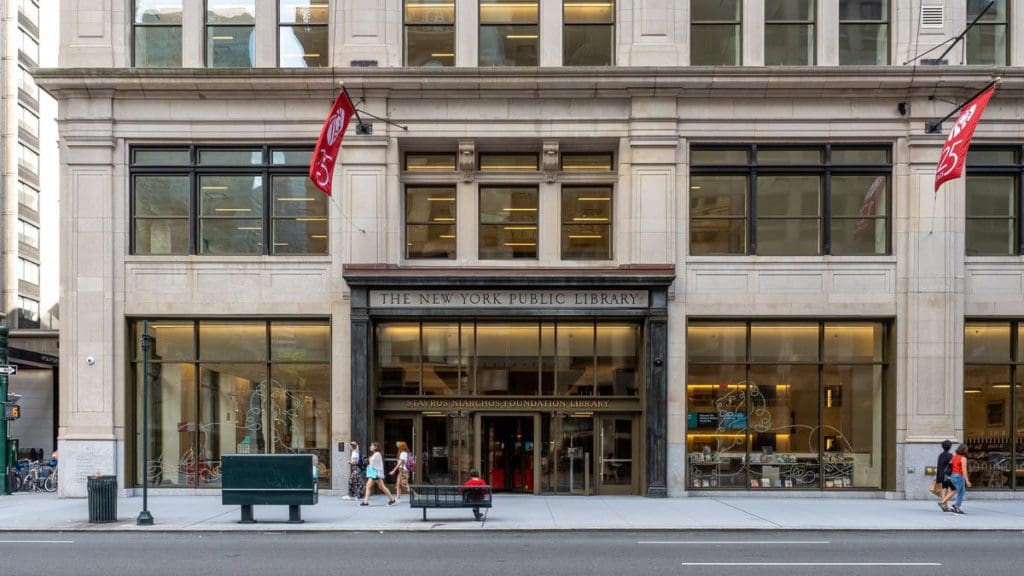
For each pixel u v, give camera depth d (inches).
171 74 761.0
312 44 796.6
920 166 759.1
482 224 792.3
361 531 564.4
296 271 774.5
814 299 763.4
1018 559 460.8
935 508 679.7
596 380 776.9
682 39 777.6
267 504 588.7
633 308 757.9
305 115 777.6
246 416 778.2
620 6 784.9
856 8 786.2
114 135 775.1
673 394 760.3
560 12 788.0
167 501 721.6
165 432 780.0
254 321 781.9
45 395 1209.4
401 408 773.9
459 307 759.1
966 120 663.1
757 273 767.7
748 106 768.9
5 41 1523.1
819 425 768.9
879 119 764.0
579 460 775.1
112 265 770.8
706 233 779.4
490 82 762.8
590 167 797.9
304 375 778.8
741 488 764.6
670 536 547.5
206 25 799.7
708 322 774.5
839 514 639.1
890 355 764.6
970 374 768.9
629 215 772.6
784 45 789.2
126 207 777.6
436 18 796.6
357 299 756.0
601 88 764.6
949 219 756.0
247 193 789.2
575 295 761.0
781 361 771.4
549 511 653.3
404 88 768.9
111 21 784.9
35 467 888.3
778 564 442.3
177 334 783.7
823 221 772.6
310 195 788.6
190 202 781.9
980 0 782.5
